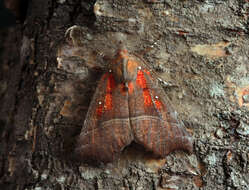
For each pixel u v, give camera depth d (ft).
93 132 0.63
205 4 0.64
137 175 0.63
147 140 0.63
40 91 0.65
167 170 0.63
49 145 0.63
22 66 0.68
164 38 0.64
